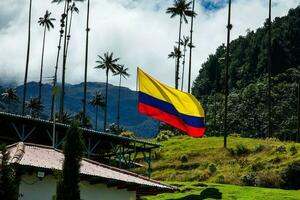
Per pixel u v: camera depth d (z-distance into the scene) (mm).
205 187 59469
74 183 26219
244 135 167000
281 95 185125
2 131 58938
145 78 59781
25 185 30406
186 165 79375
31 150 33812
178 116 60031
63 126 56125
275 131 163750
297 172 66000
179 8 122438
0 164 26359
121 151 66000
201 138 96438
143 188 35844
